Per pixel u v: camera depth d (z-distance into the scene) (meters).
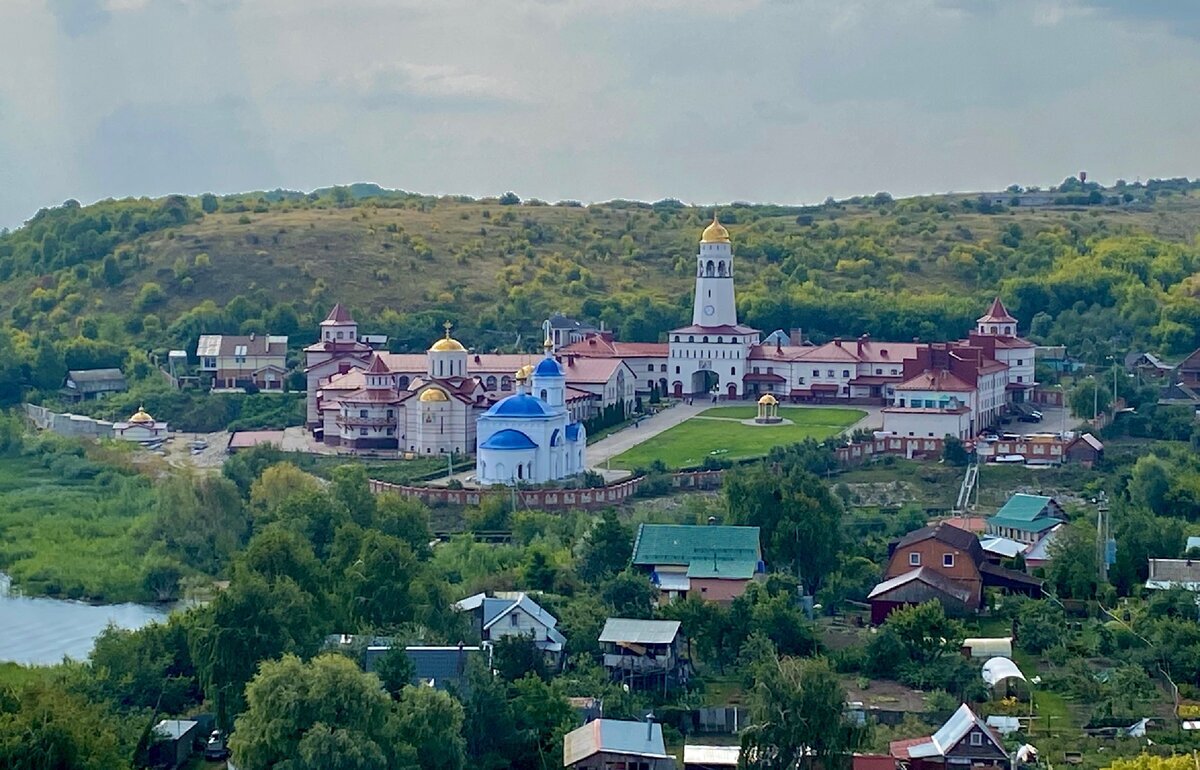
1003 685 198.62
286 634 190.38
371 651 191.62
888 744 178.25
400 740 167.50
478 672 179.75
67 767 164.12
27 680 197.38
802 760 168.88
